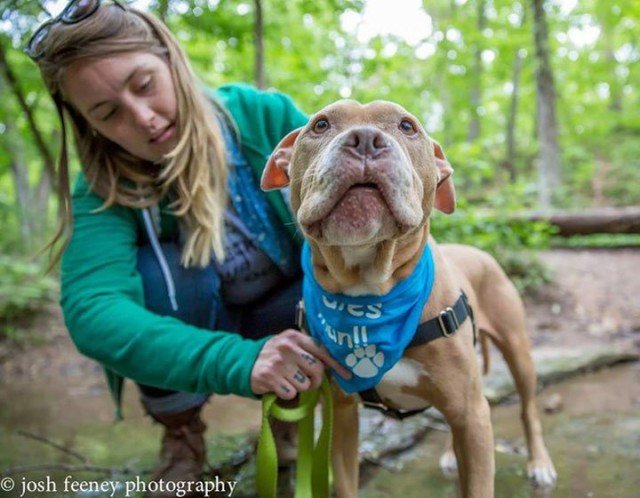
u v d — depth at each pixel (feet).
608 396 10.03
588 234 19.72
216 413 10.02
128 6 6.55
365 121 4.66
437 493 6.67
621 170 38.40
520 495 6.57
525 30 33.17
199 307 6.99
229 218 7.05
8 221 32.50
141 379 5.90
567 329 15.03
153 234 6.92
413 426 8.86
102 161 6.81
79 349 6.14
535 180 43.75
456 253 7.34
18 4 11.07
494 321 7.52
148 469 7.64
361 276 5.03
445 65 39.78
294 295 7.33
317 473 5.82
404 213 4.17
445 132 43.45
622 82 47.93
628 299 16.55
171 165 6.46
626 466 7.11
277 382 5.39
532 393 7.55
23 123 21.66
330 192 4.13
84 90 6.15
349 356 5.26
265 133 7.26
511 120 45.91
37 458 8.14
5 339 15.64
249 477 7.25
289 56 22.63
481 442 5.36
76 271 6.35
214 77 24.93
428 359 5.33
